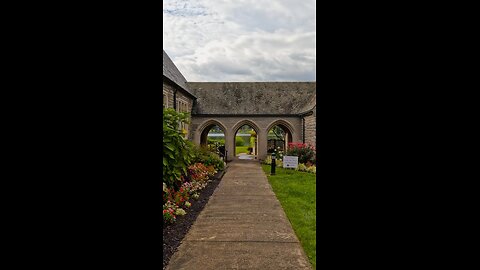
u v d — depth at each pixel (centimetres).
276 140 2811
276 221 557
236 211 634
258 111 2098
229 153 2095
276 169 1559
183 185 782
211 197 790
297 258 389
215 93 2214
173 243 441
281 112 2091
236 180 1126
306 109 1897
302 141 2036
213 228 514
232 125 2094
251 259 385
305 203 713
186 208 661
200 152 1362
